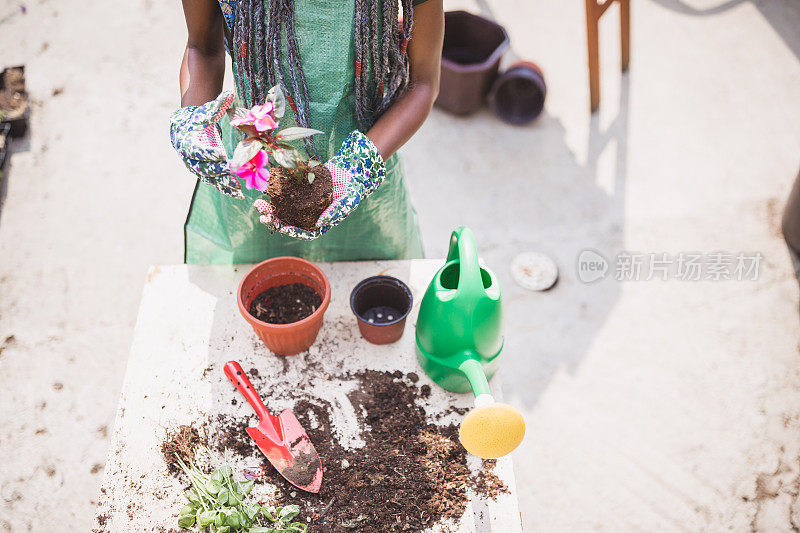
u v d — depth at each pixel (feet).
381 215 4.79
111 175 8.71
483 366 4.06
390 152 3.92
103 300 7.73
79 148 8.89
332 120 4.01
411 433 4.16
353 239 4.97
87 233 8.22
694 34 10.64
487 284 3.91
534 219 8.66
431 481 3.96
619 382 7.41
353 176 3.69
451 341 3.85
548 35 10.59
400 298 4.50
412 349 4.53
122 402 4.16
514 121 9.49
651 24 10.76
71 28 9.99
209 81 4.07
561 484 6.73
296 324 4.05
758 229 8.63
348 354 4.48
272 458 3.96
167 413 4.15
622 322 7.84
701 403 7.29
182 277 4.76
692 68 10.23
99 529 3.74
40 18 10.04
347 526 3.81
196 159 3.58
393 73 3.94
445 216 8.62
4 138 8.62
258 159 3.29
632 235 8.57
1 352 7.26
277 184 3.61
